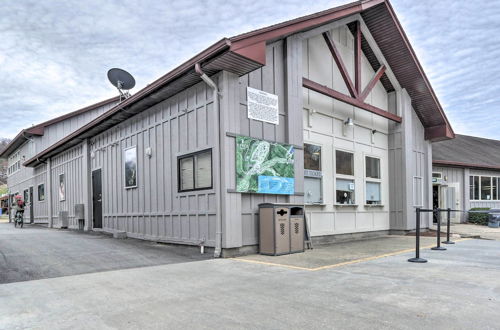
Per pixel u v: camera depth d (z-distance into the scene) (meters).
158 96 9.53
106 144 13.18
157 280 5.42
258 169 8.16
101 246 9.20
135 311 3.91
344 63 12.07
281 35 8.23
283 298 4.38
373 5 11.03
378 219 13.01
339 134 11.59
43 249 8.61
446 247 9.30
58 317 3.73
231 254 7.62
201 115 8.42
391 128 13.84
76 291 4.79
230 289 4.84
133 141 11.37
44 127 21.11
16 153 27.22
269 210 7.92
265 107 8.55
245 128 8.09
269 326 3.42
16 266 6.54
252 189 7.98
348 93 11.99
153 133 10.33
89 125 12.76
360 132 12.52
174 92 9.27
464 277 5.52
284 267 6.46
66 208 16.77
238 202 7.78
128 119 11.69
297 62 9.45
